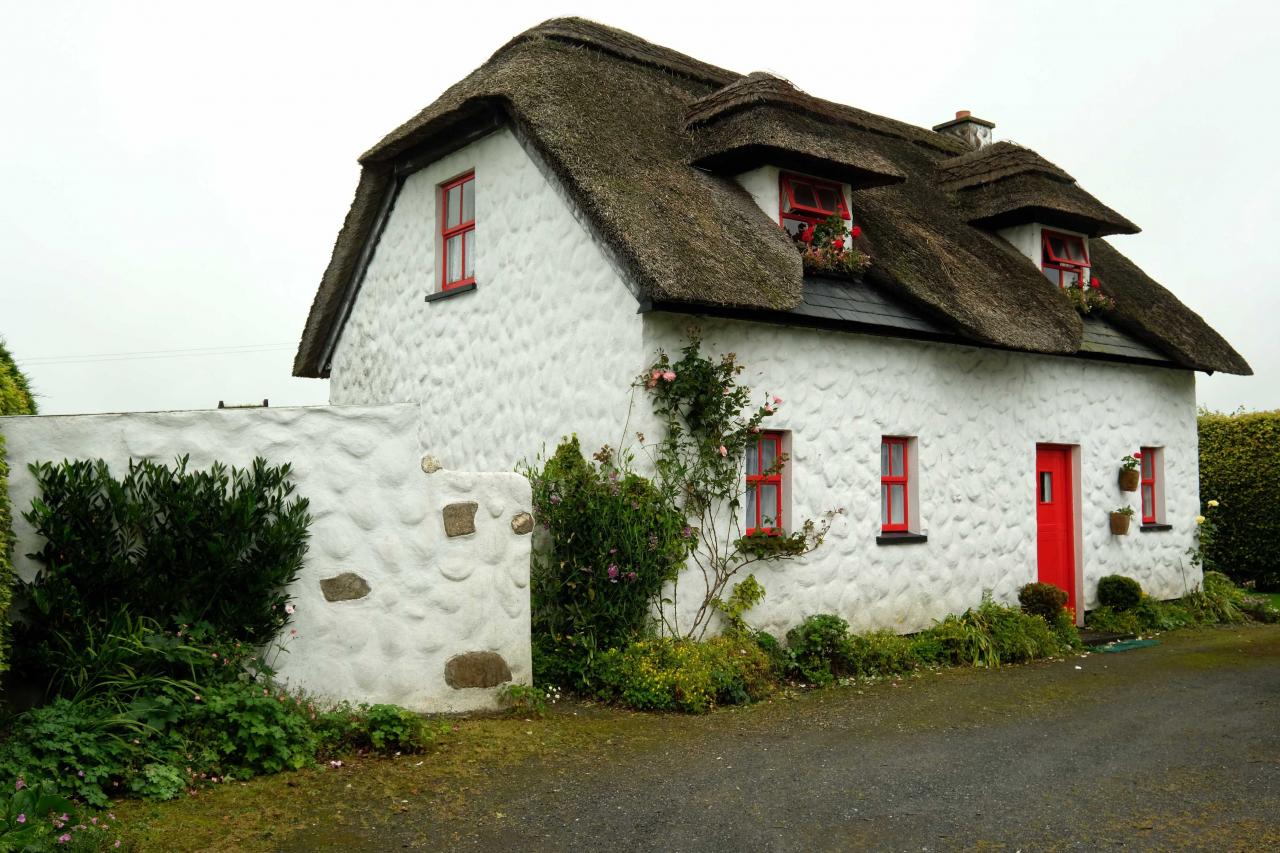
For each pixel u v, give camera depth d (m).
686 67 10.96
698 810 4.79
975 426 10.30
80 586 5.11
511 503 6.54
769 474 8.69
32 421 5.22
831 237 9.38
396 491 6.09
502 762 5.43
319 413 5.88
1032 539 10.80
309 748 5.20
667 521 7.59
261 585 5.47
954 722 6.71
